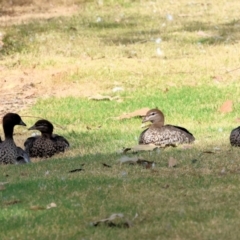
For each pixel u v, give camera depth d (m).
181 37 25.50
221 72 21.20
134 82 20.70
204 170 11.74
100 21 28.50
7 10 31.58
